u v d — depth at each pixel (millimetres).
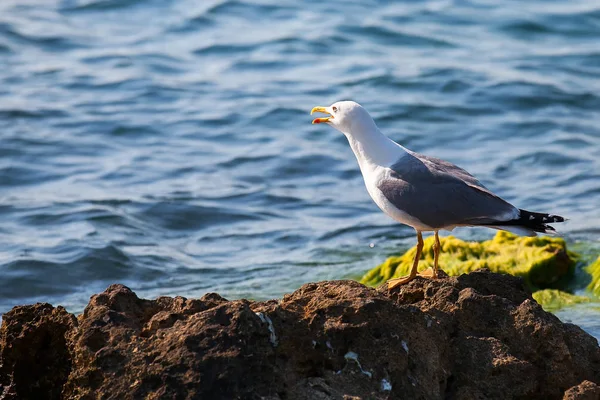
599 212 16891
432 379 7625
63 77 24859
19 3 30891
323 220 16922
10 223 16234
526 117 22984
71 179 18672
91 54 26734
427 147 21297
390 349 7500
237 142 21188
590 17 30422
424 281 8922
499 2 31828
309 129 21969
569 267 13633
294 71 25984
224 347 7109
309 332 7574
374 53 27328
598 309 12289
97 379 7316
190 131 21703
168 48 27578
